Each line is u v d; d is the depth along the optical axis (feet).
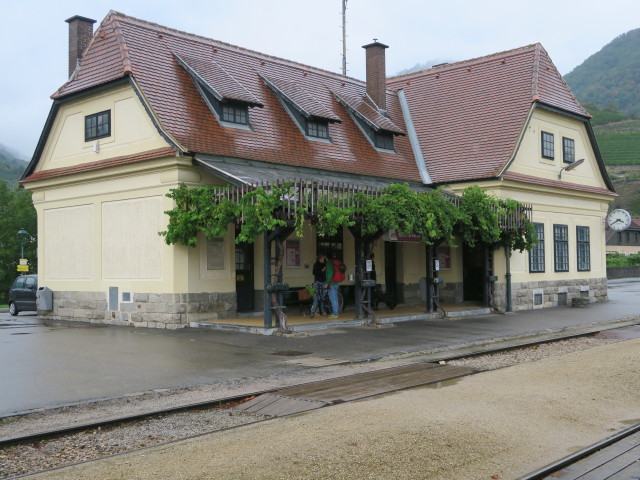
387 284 75.51
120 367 38.04
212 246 57.82
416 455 21.53
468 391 31.42
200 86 62.28
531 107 75.72
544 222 80.38
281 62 76.43
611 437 24.03
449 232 59.47
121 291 59.82
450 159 77.10
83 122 64.18
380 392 31.32
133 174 58.65
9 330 56.24
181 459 21.22
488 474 20.16
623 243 238.27
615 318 67.05
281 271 51.70
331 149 69.72
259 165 59.82
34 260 160.45
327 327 56.08
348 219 52.11
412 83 91.25
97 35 64.85
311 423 25.44
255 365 38.86
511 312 72.02
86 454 22.79
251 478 19.48
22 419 26.84
